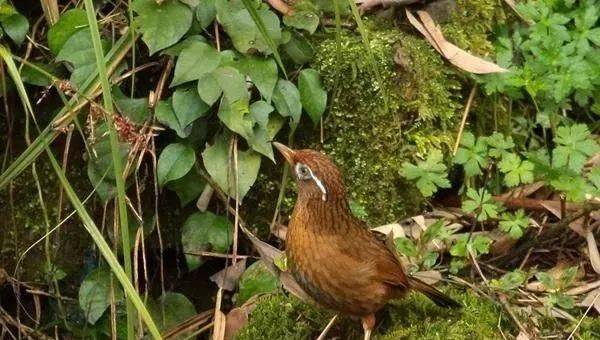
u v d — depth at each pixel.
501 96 10.05
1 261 9.49
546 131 10.20
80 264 9.55
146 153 9.12
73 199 7.68
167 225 9.52
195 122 8.99
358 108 9.31
